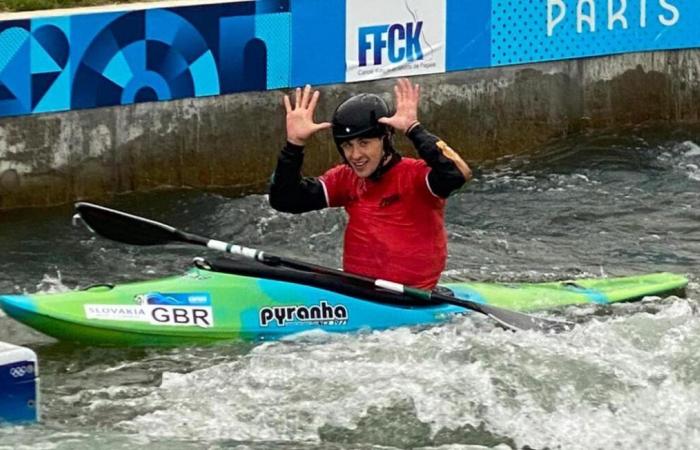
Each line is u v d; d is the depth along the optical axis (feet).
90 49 141.49
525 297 108.27
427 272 99.91
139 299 97.76
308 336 98.78
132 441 79.97
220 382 89.61
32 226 135.64
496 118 165.17
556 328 99.04
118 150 145.07
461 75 162.20
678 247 132.77
